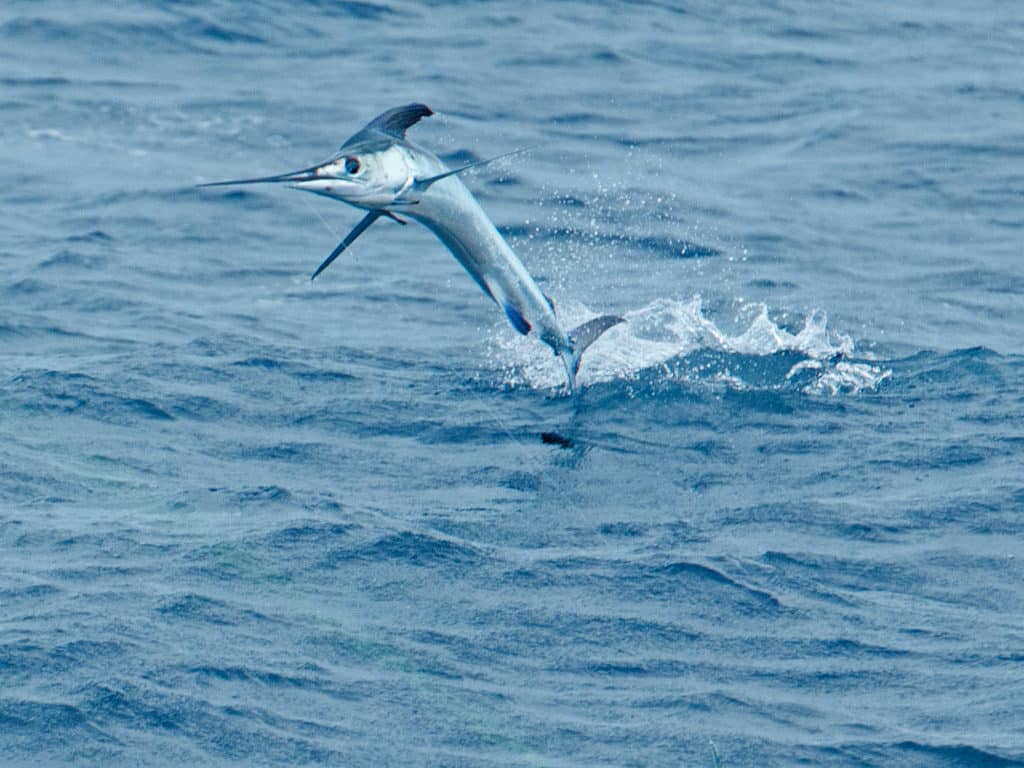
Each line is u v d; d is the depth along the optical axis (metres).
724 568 14.74
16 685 11.44
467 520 15.95
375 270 29.78
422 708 11.70
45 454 17.59
